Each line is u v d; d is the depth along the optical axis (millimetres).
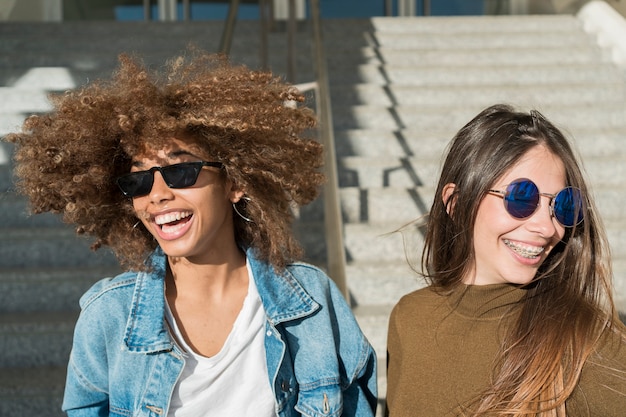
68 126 1374
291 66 4133
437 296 1523
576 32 5875
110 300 1419
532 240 1359
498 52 5551
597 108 4746
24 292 3424
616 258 3541
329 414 1446
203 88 1370
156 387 1366
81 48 5758
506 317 1404
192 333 1421
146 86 1355
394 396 1543
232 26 3613
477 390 1379
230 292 1458
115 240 1479
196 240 1361
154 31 6027
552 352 1286
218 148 1382
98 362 1406
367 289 3324
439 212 1540
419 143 4484
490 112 1456
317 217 3971
